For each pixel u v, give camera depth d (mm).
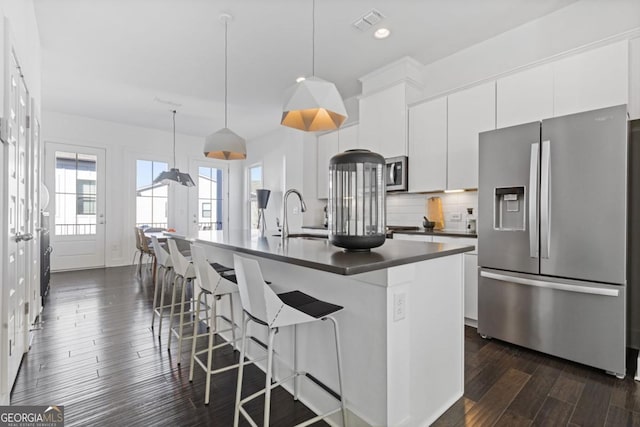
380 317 1419
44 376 2049
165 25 2922
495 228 2555
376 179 1608
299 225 5535
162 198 6574
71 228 5590
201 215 7094
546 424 1598
